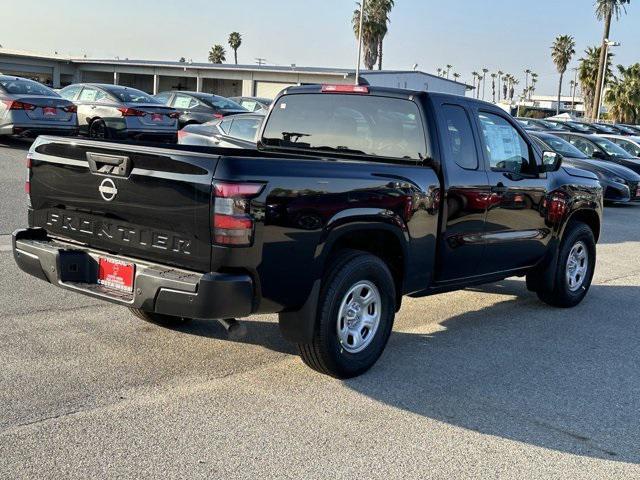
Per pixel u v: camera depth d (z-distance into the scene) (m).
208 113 20.23
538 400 4.77
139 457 3.63
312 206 4.36
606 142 19.23
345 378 4.90
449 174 5.45
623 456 4.02
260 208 4.09
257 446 3.84
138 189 4.28
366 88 5.69
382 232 4.99
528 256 6.65
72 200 4.66
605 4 47.06
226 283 4.04
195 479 3.46
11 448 3.62
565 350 5.92
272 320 6.16
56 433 3.82
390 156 5.59
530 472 3.77
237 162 4.05
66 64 56.03
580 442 4.16
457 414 4.45
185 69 52.31
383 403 4.54
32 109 15.95
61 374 4.63
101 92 17.84
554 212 6.79
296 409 4.36
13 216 9.52
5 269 7.01
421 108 5.43
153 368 4.86
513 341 6.09
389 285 5.03
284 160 4.30
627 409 4.70
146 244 4.34
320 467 3.66
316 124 5.99
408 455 3.86
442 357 5.54
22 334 5.32
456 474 3.69
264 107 25.58
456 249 5.64
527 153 6.47
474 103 5.88
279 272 4.26
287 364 5.11
